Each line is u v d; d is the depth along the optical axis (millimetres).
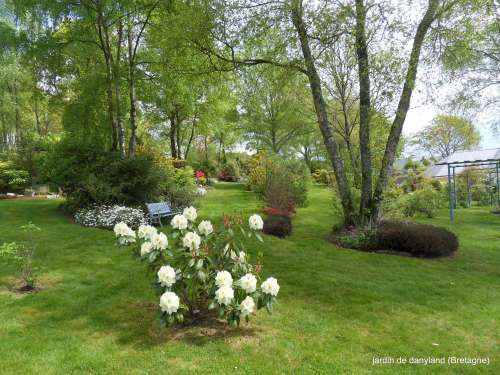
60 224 10367
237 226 4566
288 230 10898
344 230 10438
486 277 7133
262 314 4809
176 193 13766
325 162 36062
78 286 5656
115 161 12297
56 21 12555
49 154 12906
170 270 3832
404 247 8891
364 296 5672
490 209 19047
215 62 11484
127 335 4094
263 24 9656
